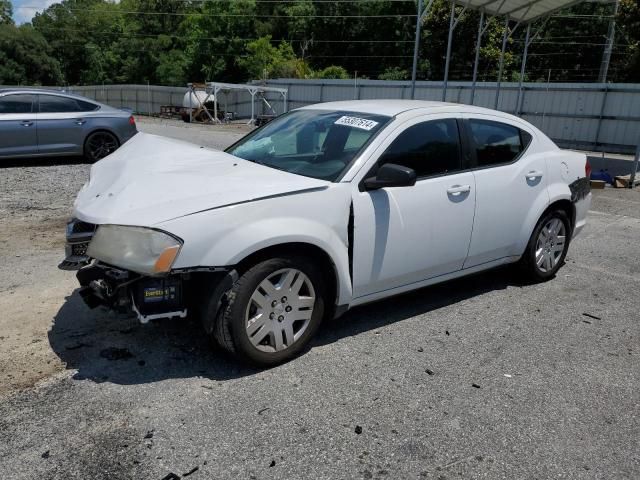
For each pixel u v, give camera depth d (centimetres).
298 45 5906
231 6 5669
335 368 347
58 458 256
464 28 3953
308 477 250
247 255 314
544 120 2364
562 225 523
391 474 254
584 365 365
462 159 430
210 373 335
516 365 361
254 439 275
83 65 7644
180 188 332
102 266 311
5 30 6825
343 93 3159
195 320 378
